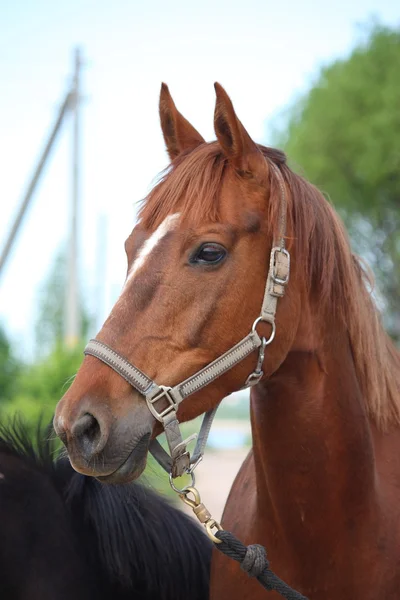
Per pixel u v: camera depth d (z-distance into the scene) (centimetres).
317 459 219
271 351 209
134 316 199
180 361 199
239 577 235
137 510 245
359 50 1773
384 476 238
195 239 201
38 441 247
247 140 210
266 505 230
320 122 1692
